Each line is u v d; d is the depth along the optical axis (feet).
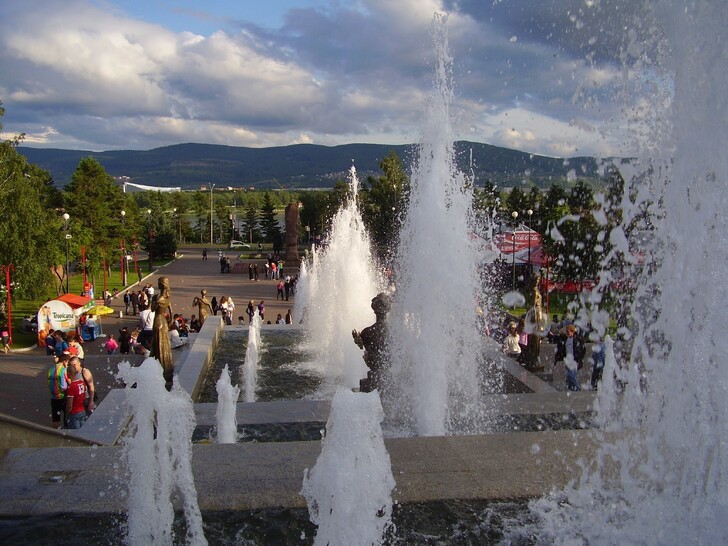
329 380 43.14
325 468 15.11
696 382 16.02
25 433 21.16
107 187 175.22
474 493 17.13
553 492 17.20
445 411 27.66
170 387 36.37
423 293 28.86
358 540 15.02
